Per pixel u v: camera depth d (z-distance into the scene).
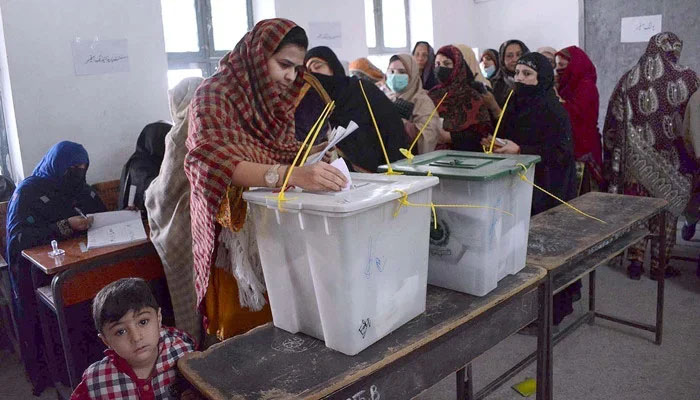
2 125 2.67
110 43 2.68
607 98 4.43
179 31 3.39
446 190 1.36
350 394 1.07
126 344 1.28
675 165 2.97
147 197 1.89
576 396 2.07
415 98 2.84
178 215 1.79
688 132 2.85
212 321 1.52
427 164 1.44
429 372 1.23
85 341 2.31
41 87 2.52
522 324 1.51
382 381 1.13
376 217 1.07
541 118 2.48
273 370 1.09
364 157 2.21
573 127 3.22
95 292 1.99
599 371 2.24
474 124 2.80
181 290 1.89
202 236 1.32
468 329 1.32
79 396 1.31
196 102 1.27
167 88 2.91
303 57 1.35
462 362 1.31
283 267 1.18
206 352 1.18
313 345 1.18
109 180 2.75
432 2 4.78
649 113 2.97
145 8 2.78
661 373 2.20
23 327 2.24
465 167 1.38
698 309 2.73
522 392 2.09
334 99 2.24
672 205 3.01
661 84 2.91
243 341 1.22
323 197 1.07
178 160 1.74
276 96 1.35
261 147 1.32
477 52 5.27
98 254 1.95
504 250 1.45
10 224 2.20
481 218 1.32
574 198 2.54
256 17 3.66
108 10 2.66
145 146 2.54
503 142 2.34
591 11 4.37
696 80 2.87
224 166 1.18
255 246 1.40
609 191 3.24
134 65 2.78
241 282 1.39
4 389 2.38
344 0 3.84
